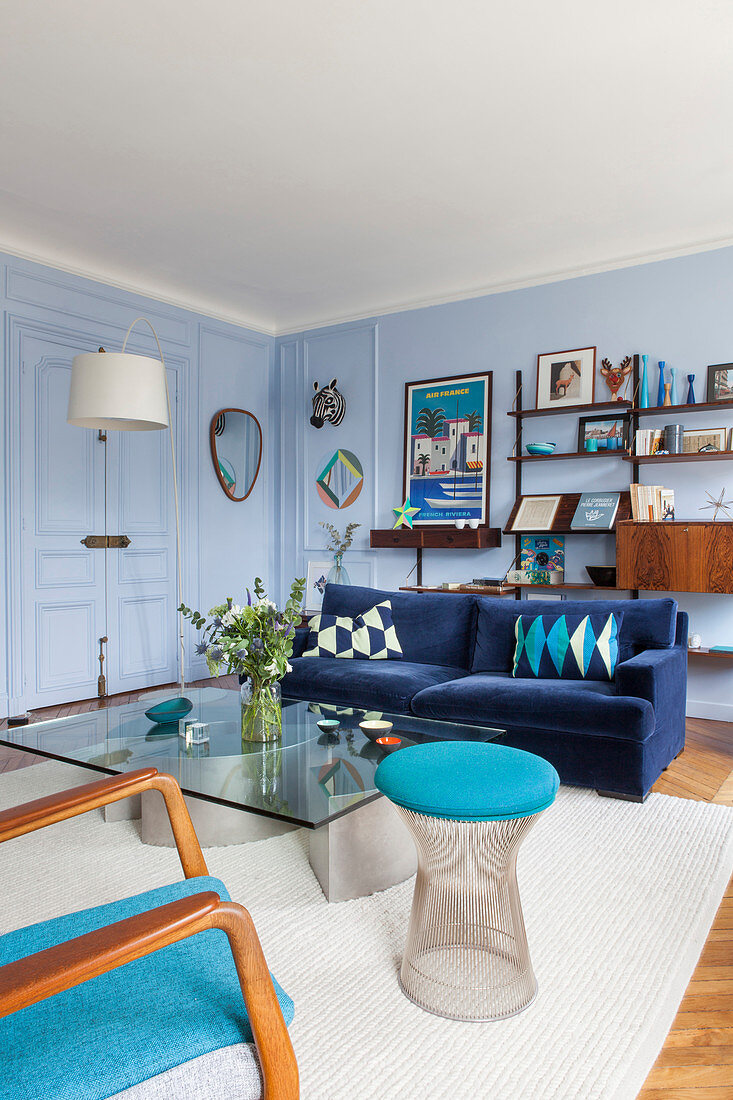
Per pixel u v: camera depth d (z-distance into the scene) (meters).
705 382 4.34
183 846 1.28
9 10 2.51
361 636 3.89
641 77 2.89
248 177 3.67
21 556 4.40
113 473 4.95
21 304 4.40
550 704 2.87
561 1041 1.49
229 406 5.82
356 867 2.11
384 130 3.26
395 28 2.62
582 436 4.72
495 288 5.07
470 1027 1.53
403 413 5.50
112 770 2.14
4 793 2.98
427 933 1.69
